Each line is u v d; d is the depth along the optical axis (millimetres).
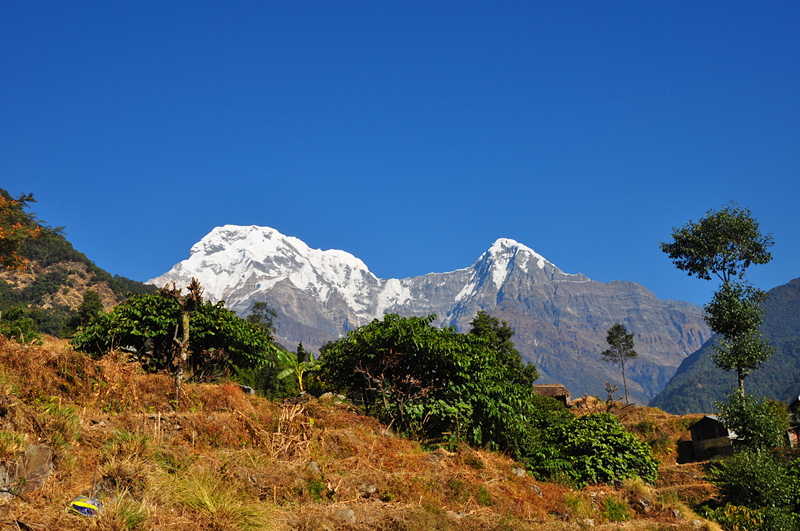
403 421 15586
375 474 10945
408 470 11984
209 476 8406
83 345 16672
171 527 6984
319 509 8969
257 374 32031
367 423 14438
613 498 15461
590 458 17797
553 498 13852
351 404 17078
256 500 8555
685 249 28578
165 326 17062
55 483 7141
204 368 17766
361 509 9492
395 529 9188
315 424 13141
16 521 6172
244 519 7676
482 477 13008
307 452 10938
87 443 8391
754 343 25531
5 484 6672
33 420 7965
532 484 14125
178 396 12055
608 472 17312
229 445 10414
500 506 12023
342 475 10562
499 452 16047
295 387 31031
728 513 15758
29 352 10906
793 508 16234
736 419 23734
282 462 10062
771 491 16062
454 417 15602
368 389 16875
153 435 9531
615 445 18562
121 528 6535
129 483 7543
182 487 7812
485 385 16344
